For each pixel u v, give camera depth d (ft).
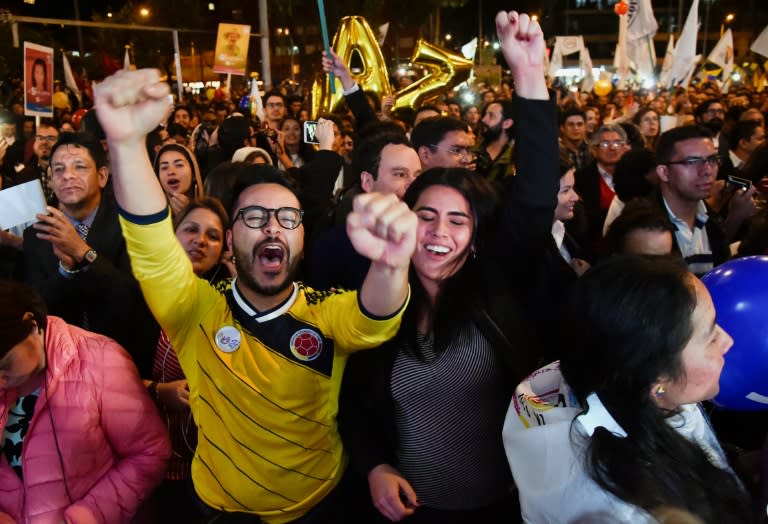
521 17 6.23
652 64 34.96
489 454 6.35
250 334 5.69
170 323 5.64
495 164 13.26
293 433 5.76
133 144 4.63
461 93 43.01
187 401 7.19
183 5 92.94
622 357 3.98
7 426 6.07
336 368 5.78
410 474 6.47
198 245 8.24
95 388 6.16
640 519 3.82
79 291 8.16
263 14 46.11
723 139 21.65
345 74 15.70
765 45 23.90
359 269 8.57
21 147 19.38
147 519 7.18
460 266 6.24
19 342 5.58
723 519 3.99
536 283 6.96
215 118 35.88
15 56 59.41
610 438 3.94
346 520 6.63
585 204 14.61
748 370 5.61
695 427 4.61
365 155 9.80
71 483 6.02
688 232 10.16
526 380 4.94
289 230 5.60
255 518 5.70
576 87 63.67
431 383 6.18
